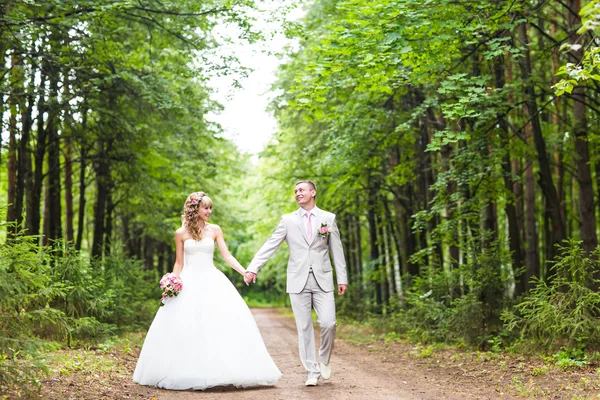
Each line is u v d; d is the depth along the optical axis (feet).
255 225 106.01
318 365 25.62
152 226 74.84
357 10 33.37
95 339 34.14
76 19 38.19
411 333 44.29
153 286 64.44
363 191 70.38
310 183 24.81
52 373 22.77
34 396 18.97
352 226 92.53
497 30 36.09
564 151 58.80
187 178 67.77
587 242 40.65
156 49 48.26
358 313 80.02
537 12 37.99
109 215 65.98
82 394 20.35
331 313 24.07
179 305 24.09
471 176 41.60
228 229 97.09
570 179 70.90
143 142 53.98
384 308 63.31
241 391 22.57
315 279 24.20
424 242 60.85
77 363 26.20
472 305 37.27
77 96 45.47
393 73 34.50
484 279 37.78
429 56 33.35
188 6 40.29
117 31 41.63
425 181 61.46
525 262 58.80
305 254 24.32
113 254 50.60
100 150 56.54
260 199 112.06
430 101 42.47
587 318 29.12
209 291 24.49
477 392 22.94
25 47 40.86
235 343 23.54
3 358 18.88
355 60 33.04
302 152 68.33
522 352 31.68
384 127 51.16
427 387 24.16
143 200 65.51
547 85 44.75
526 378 25.43
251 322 24.43
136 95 49.21
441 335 40.42
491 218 47.26
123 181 60.13
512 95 43.01
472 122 43.01
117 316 42.14
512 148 45.78
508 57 48.98
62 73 43.88
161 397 21.15
